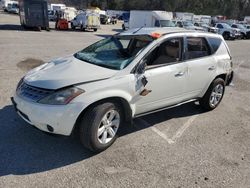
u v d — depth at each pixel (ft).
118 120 13.57
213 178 11.89
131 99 13.50
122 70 13.24
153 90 14.47
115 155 13.01
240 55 53.83
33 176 11.12
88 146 12.56
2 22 102.73
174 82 15.53
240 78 31.73
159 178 11.60
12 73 26.14
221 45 19.20
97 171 11.73
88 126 12.19
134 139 14.67
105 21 159.53
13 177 10.97
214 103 19.60
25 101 12.17
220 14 316.19
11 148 12.95
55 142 13.70
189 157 13.37
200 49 17.53
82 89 11.89
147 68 14.16
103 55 15.21
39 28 83.56
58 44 52.75
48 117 11.57
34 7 81.25
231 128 17.17
